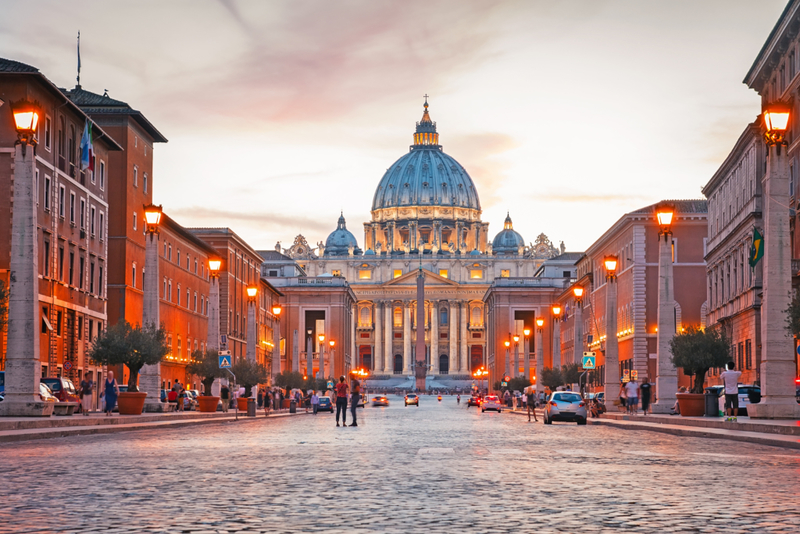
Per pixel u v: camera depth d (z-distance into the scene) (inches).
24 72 2358.5
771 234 1311.5
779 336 1307.8
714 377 3184.1
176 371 3740.2
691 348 1900.8
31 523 457.4
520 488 613.3
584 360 2527.1
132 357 1914.4
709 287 3390.7
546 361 7628.0
